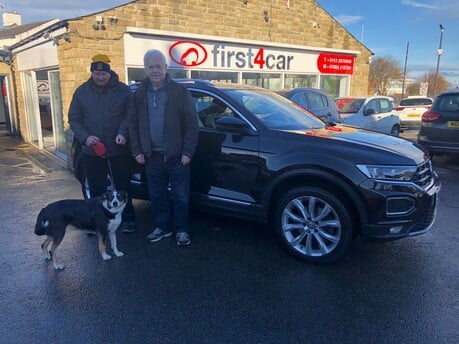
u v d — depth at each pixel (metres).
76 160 5.22
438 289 3.27
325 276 3.49
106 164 4.30
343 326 2.79
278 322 2.83
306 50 12.62
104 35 8.05
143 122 3.88
